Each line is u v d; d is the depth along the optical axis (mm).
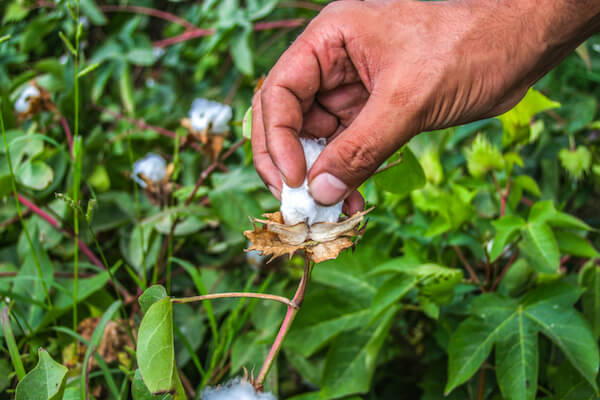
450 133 525
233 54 725
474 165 495
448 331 484
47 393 340
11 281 504
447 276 428
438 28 364
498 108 396
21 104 598
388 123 355
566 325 426
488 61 364
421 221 524
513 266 494
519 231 454
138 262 533
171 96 869
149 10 833
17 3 810
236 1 752
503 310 443
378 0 383
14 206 582
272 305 519
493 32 365
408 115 357
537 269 440
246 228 520
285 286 565
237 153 675
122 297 534
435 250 528
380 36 368
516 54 369
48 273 485
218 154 540
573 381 447
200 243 616
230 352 513
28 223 567
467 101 368
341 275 499
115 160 639
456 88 362
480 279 530
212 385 480
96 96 720
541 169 646
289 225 338
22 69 797
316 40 382
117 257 587
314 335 479
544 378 485
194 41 843
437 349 513
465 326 440
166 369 317
